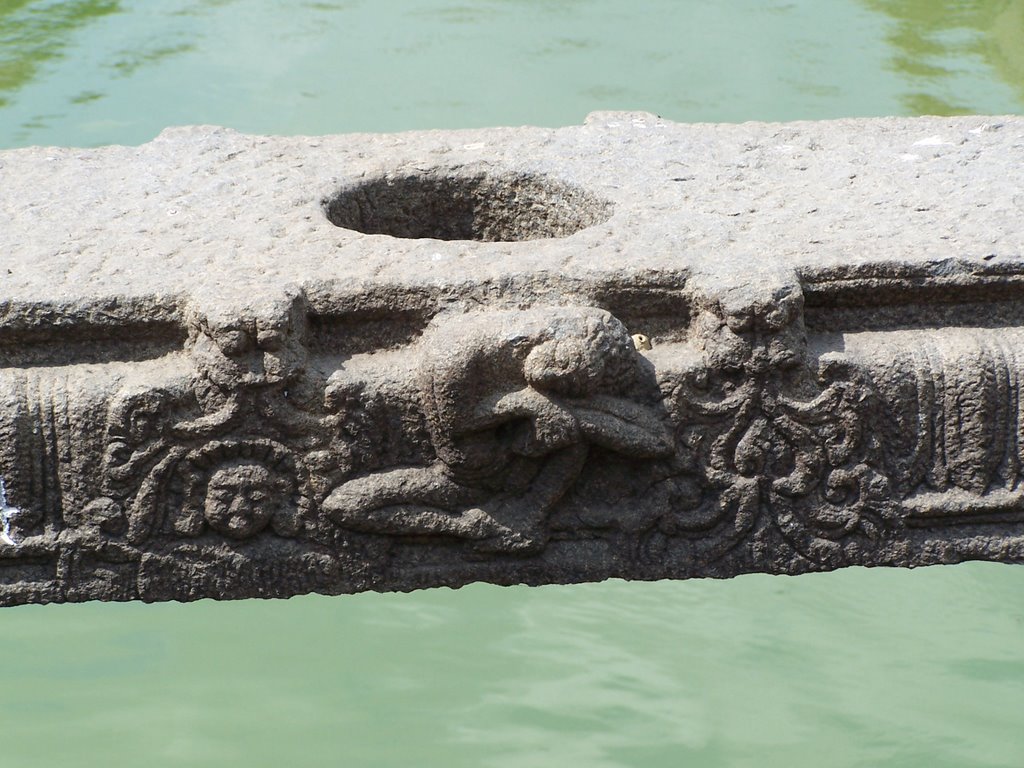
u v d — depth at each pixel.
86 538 3.40
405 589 3.50
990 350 3.49
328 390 3.33
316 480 3.38
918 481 3.53
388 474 3.40
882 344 3.50
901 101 6.04
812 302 3.51
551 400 3.31
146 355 3.40
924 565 3.59
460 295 3.38
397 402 3.36
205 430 3.33
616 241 3.60
